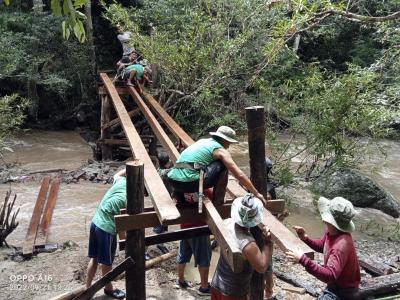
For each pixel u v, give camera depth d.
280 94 10.43
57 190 8.80
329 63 16.97
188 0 10.90
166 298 4.95
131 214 3.88
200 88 9.38
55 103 15.12
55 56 14.44
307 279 5.67
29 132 14.20
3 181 9.39
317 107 8.46
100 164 10.43
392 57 9.44
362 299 5.02
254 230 3.65
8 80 14.22
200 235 4.28
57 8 2.33
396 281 5.26
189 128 10.82
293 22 8.01
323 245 3.82
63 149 12.55
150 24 10.41
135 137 6.11
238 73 9.73
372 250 6.94
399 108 8.69
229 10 10.28
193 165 3.82
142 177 3.86
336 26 15.89
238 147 12.64
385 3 12.14
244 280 3.60
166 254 5.77
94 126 15.15
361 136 10.16
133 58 10.38
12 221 6.17
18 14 13.95
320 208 3.65
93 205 8.25
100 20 16.52
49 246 6.19
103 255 4.61
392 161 12.42
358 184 9.04
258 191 3.99
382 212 8.92
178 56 9.10
